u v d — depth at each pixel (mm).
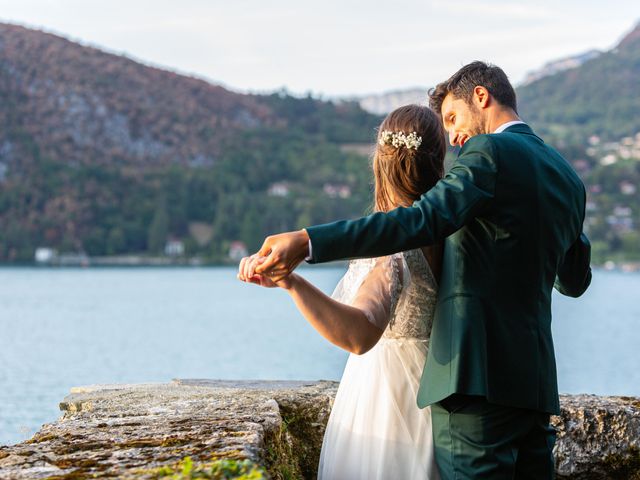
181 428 2375
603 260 166375
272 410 2814
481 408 2211
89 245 166875
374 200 2596
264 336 50688
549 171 2293
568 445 3086
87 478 1759
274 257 2066
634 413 3102
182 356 39625
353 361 2582
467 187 2146
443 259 2342
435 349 2270
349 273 2424
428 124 2496
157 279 137250
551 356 2303
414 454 2408
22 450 2100
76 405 3205
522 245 2201
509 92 2484
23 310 71312
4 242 164625
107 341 46750
